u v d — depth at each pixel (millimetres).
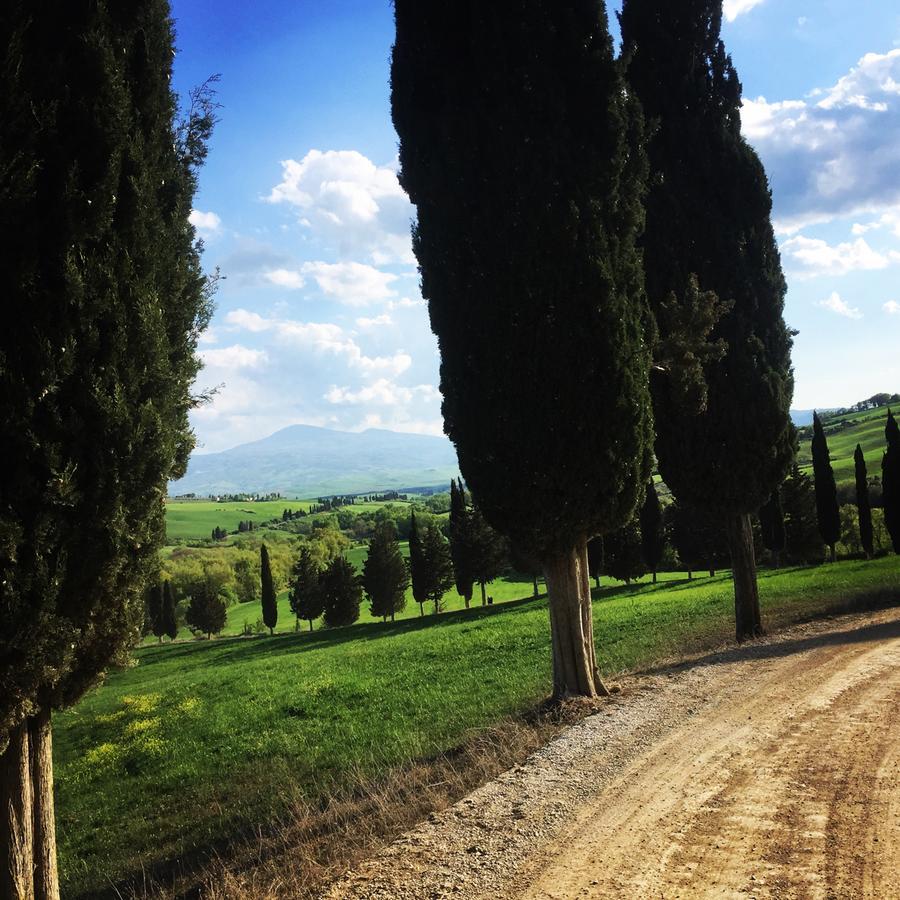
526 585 84875
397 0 11680
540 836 5859
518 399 10211
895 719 7910
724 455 16094
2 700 4949
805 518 56406
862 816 5531
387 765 12508
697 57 17172
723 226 16672
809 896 4453
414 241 11648
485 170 10531
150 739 22656
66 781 19734
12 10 5285
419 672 25438
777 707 8953
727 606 28922
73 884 11516
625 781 6934
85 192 5473
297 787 13180
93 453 5312
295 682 28750
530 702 14242
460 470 10914
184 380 6750
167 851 11852
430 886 5160
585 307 10234
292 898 5387
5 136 5137
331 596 73125
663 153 16969
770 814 5789
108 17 5977
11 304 5027
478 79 10617
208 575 103875
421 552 68125
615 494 10469
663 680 11195
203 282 7250
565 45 10586
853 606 18500
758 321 16766
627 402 10469
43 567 4969
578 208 10312
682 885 4789
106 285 5555
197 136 7383
